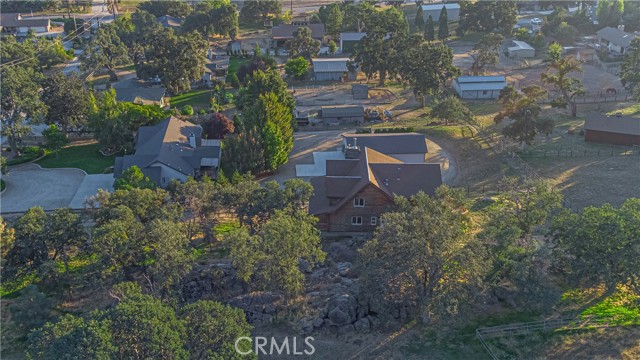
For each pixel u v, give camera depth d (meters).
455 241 53.34
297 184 66.69
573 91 122.06
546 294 52.38
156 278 54.28
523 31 169.62
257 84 106.88
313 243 57.66
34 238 61.12
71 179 90.88
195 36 132.88
